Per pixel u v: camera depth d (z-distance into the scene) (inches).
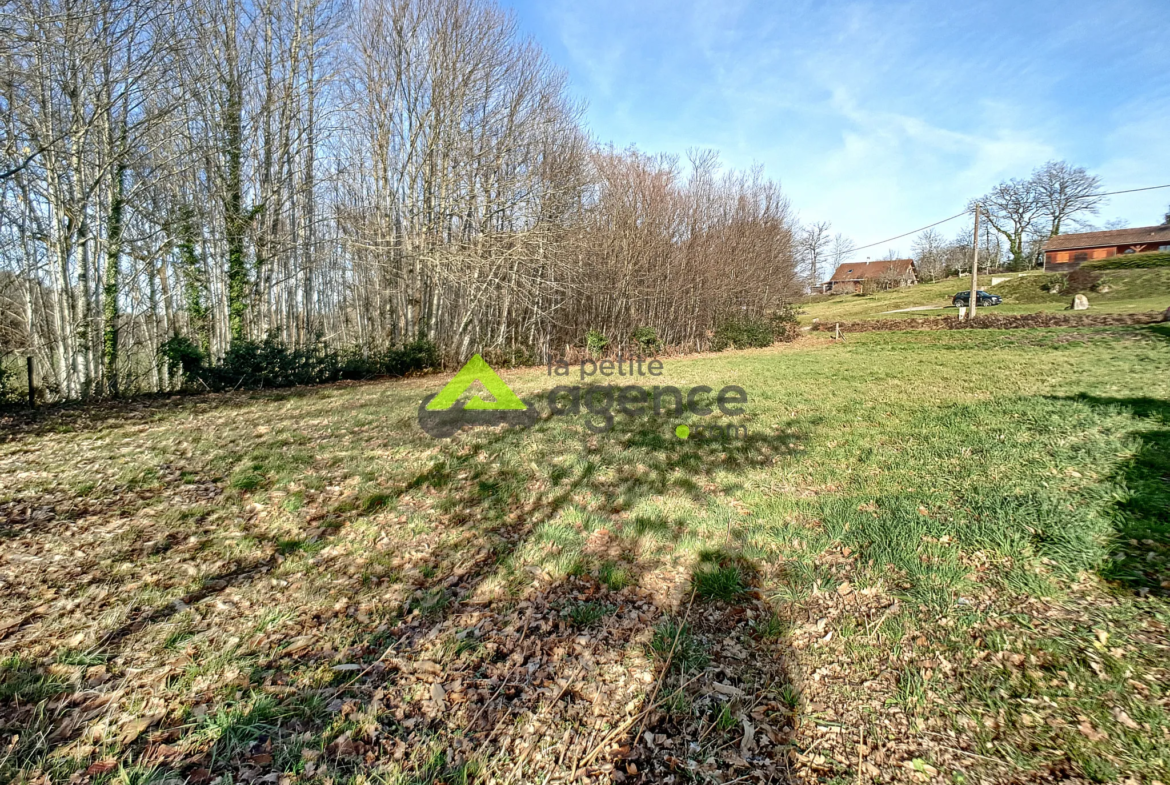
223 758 79.8
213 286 608.4
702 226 1011.3
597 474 213.8
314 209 720.3
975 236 877.8
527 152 772.6
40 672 98.0
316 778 76.4
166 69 480.7
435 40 677.3
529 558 144.9
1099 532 129.4
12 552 146.1
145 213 509.0
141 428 305.9
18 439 275.4
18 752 80.2
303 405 395.9
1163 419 218.1
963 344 651.5
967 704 85.3
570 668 101.4
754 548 144.3
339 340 818.2
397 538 159.5
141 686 95.4
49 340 518.3
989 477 174.2
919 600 113.4
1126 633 95.9
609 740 84.0
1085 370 377.7
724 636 109.3
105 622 114.0
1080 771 71.2
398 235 705.0
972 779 72.2
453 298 780.6
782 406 337.1
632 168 900.6
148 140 493.0
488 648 107.6
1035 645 95.9
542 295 802.2
